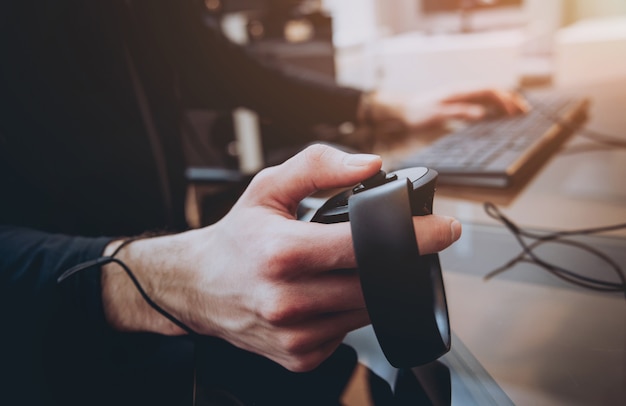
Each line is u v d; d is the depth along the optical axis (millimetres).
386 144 798
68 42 635
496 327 320
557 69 1137
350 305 278
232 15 1073
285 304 271
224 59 910
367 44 1275
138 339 381
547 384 265
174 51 885
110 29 662
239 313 302
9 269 394
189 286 332
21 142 576
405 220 232
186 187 795
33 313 374
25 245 417
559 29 1120
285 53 1051
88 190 644
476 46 1153
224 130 1048
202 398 292
